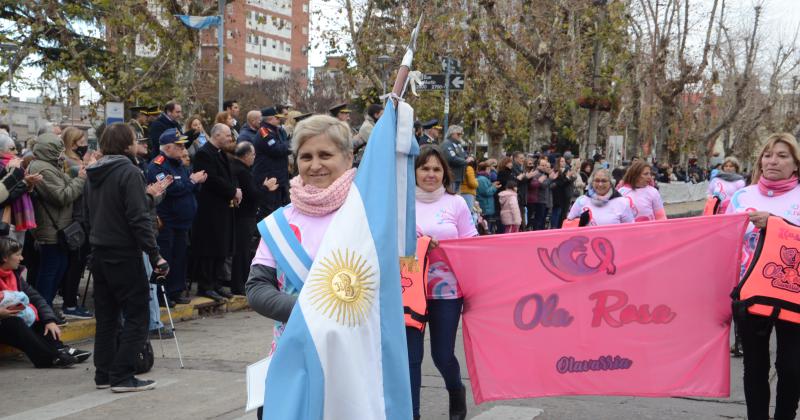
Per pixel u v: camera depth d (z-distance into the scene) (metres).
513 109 28.47
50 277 8.12
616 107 27.27
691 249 5.26
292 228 2.99
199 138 10.91
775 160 5.11
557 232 5.33
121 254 6.12
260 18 22.94
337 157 3.02
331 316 2.74
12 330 7.09
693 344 5.29
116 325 6.47
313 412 2.68
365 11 25.28
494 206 16.28
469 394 6.36
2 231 7.41
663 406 5.98
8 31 20.95
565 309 5.35
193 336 8.64
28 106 42.47
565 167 19.59
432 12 24.33
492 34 26.44
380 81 24.67
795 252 4.62
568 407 5.97
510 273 5.32
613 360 5.34
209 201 9.78
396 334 2.89
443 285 5.23
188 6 18.78
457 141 13.30
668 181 36.62
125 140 6.10
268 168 10.94
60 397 6.23
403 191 3.23
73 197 8.09
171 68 20.19
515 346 5.37
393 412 2.86
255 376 3.04
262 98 55.91
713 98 49.81
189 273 10.42
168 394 6.30
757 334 4.75
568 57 26.67
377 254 2.88
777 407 4.83
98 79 20.59
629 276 5.30
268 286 3.00
